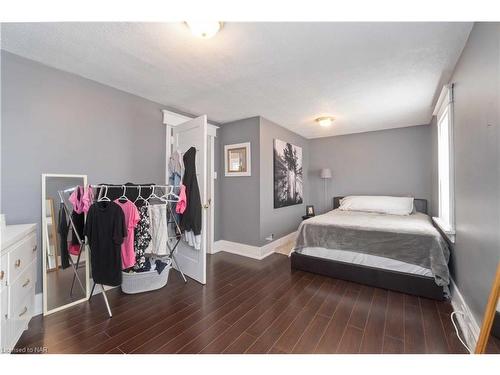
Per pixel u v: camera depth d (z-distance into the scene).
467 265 1.79
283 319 1.88
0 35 1.61
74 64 2.01
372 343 1.58
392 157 4.33
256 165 3.53
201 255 2.59
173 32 1.58
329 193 5.04
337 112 3.34
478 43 1.47
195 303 2.15
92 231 1.96
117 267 1.93
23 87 1.89
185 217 2.54
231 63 2.00
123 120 2.57
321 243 2.84
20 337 1.64
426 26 1.53
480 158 1.51
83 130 2.25
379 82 2.37
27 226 1.73
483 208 1.48
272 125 3.87
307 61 1.96
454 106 2.10
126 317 1.92
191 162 2.59
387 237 2.49
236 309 2.04
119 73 2.18
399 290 2.33
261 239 3.55
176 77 2.25
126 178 2.59
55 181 2.08
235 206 3.77
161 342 1.61
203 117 2.57
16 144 1.86
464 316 1.77
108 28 1.54
